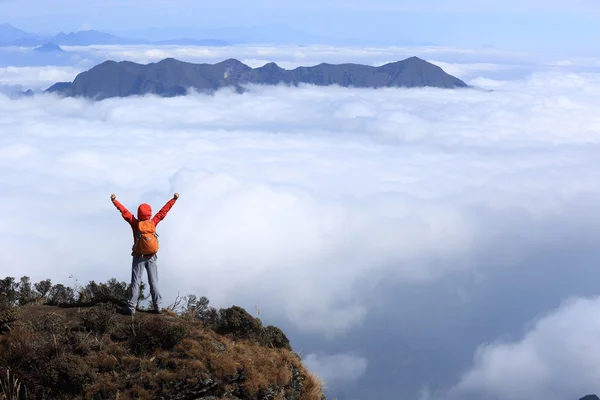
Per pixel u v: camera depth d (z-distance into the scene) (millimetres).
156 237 13930
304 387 13492
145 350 12281
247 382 12078
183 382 11594
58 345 11922
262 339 14023
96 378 11453
